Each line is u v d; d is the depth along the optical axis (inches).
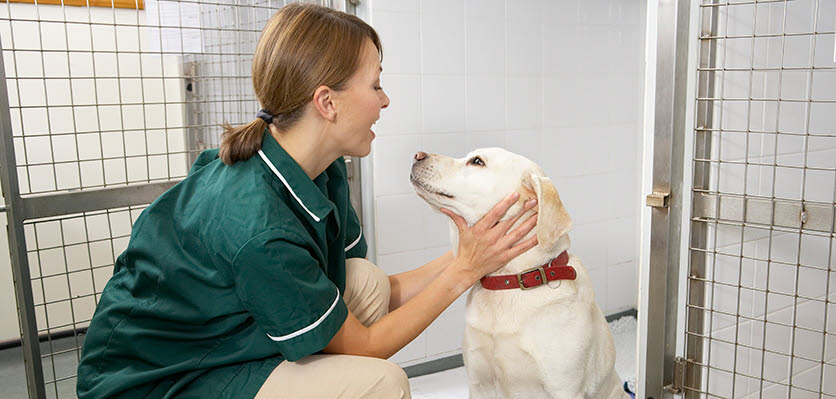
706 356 64.9
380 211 92.0
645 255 61.8
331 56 45.9
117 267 51.9
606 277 117.9
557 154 108.8
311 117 47.4
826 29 69.4
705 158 60.8
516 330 53.9
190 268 45.2
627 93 116.4
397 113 91.4
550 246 52.0
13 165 58.9
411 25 90.7
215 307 45.1
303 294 43.0
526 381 55.2
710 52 58.6
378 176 91.1
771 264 68.0
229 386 45.7
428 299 51.3
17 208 59.4
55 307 103.2
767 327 68.9
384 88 89.7
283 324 42.9
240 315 45.5
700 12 57.8
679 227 60.3
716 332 64.9
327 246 53.2
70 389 85.1
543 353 53.4
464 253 52.2
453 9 94.3
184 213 47.3
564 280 54.8
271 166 46.7
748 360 68.2
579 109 110.4
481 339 56.4
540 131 106.3
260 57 47.3
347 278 58.3
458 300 99.7
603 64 112.4
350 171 88.9
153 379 45.9
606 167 115.3
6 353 104.6
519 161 56.1
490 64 99.2
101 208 64.4
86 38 100.6
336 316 45.4
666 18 56.7
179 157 106.9
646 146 60.1
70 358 98.2
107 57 102.1
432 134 95.0
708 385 64.7
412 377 96.0
